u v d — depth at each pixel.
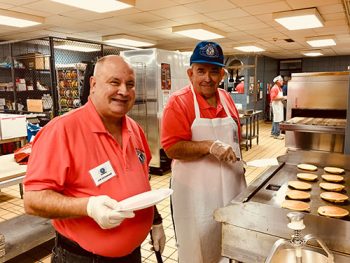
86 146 1.18
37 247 2.92
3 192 4.50
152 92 5.18
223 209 1.40
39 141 1.16
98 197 1.02
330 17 5.98
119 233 1.23
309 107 3.92
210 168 1.90
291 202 1.62
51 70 4.73
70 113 1.23
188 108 1.88
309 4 5.06
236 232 1.30
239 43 9.31
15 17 5.33
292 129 3.59
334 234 1.16
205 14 5.70
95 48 8.62
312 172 2.20
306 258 1.11
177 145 1.83
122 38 7.78
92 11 5.36
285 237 1.17
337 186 1.87
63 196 1.07
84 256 1.21
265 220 1.29
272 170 2.18
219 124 1.94
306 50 11.23
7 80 8.00
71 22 6.27
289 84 4.01
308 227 1.21
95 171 1.18
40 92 7.66
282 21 5.81
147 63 5.17
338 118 3.99
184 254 1.99
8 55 8.30
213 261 1.98
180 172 1.92
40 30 7.06
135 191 1.28
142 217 1.33
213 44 1.79
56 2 4.75
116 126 1.35
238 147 2.06
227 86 11.27
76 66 6.31
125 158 1.28
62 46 8.24
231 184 1.96
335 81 3.69
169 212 3.64
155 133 5.23
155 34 7.80
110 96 1.20
